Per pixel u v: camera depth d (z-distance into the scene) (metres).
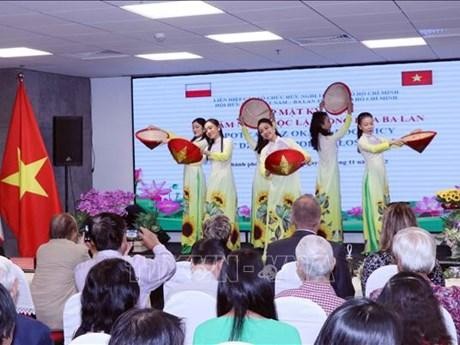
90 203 7.06
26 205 7.08
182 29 6.66
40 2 5.23
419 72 9.52
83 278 3.85
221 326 2.47
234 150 10.16
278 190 8.20
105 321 2.63
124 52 8.20
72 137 9.20
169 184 10.49
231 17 6.07
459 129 9.45
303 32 7.01
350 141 9.77
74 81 10.57
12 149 7.19
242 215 10.14
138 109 10.60
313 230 4.32
